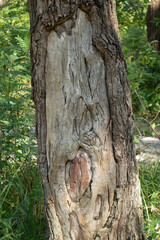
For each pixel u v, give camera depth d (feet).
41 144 7.54
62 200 7.30
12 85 11.36
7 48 11.85
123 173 7.34
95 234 7.34
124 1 34.99
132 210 7.71
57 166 7.22
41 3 6.77
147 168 12.14
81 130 7.03
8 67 11.55
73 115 7.01
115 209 7.34
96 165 7.09
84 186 7.15
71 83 6.93
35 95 7.50
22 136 10.85
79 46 6.86
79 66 6.89
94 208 7.26
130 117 7.44
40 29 6.91
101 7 6.73
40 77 7.22
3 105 10.56
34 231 8.44
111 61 6.96
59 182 7.27
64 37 6.84
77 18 6.77
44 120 7.43
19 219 8.77
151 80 25.29
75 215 7.30
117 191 7.32
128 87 7.43
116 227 7.45
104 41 6.82
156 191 10.32
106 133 7.14
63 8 6.64
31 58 7.36
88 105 6.95
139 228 8.03
